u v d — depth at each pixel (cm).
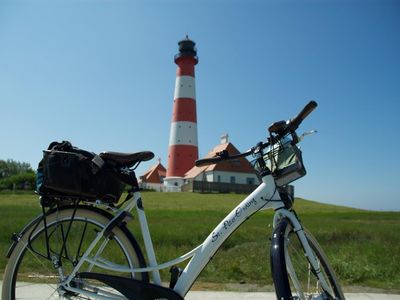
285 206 265
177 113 4753
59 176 247
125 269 264
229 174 4838
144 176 6894
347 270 484
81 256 267
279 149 266
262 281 469
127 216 268
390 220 1566
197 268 260
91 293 259
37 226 272
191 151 4709
